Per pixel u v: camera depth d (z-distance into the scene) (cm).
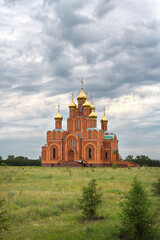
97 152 8831
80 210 1714
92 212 1546
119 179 3566
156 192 2253
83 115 9819
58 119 9875
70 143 9312
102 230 1271
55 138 9506
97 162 8794
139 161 13250
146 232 1178
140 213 1202
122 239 1201
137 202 1234
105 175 4278
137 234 1187
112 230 1265
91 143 8925
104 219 1512
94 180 1642
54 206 1756
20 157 14338
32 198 1989
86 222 1459
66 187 2683
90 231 1249
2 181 3200
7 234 1234
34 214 1577
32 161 11225
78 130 9700
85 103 9806
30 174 4291
